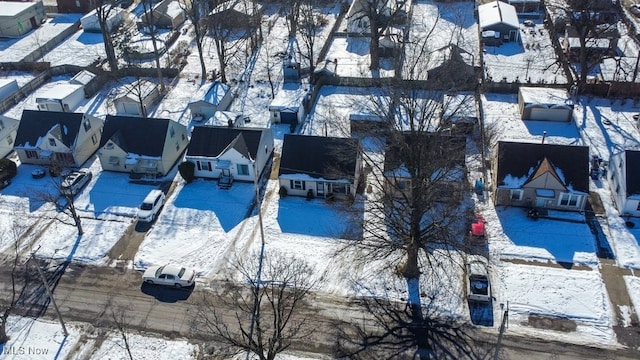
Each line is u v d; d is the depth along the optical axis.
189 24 90.38
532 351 36.94
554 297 40.72
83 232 49.03
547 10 84.44
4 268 45.53
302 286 42.41
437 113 57.94
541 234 46.44
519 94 63.62
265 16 92.00
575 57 71.44
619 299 40.41
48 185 55.38
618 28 79.81
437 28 84.81
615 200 49.00
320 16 88.25
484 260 44.09
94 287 43.50
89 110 68.25
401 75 69.88
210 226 49.00
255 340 38.31
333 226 48.34
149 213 49.47
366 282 42.78
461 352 37.16
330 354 37.44
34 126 57.88
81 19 88.69
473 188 51.53
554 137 58.47
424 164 41.09
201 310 41.03
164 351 38.03
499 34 78.00
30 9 89.62
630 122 60.28
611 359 36.25
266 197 52.19
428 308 40.47
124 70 75.19
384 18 74.19
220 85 67.56
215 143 54.53
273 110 62.75
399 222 43.22
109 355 37.94
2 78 75.81
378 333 38.75
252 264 44.72
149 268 43.81
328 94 69.00
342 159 50.69
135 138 55.81
